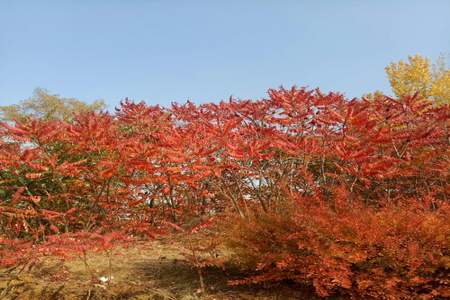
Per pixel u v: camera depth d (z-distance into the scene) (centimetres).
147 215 773
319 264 450
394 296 433
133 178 726
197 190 737
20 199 712
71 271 590
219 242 530
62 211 768
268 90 734
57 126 723
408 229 462
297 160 727
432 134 692
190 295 506
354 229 460
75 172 700
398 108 756
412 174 745
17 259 561
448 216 489
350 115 640
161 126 770
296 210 510
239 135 673
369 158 629
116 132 781
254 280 488
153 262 634
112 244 555
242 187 722
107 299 511
